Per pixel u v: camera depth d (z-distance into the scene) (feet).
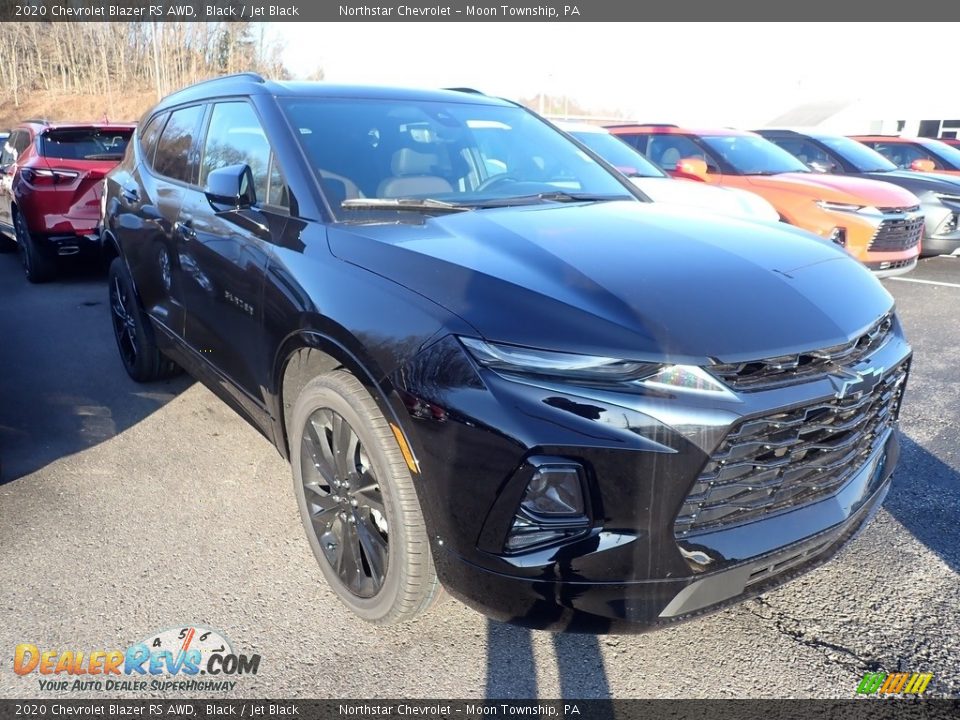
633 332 6.33
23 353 17.74
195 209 11.23
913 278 27.37
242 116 10.96
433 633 8.15
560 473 6.15
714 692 7.33
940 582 9.00
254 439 12.97
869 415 7.70
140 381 15.57
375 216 8.91
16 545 9.61
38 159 23.58
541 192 10.81
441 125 11.25
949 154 37.99
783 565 7.00
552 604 6.37
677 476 6.12
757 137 28.99
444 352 6.61
